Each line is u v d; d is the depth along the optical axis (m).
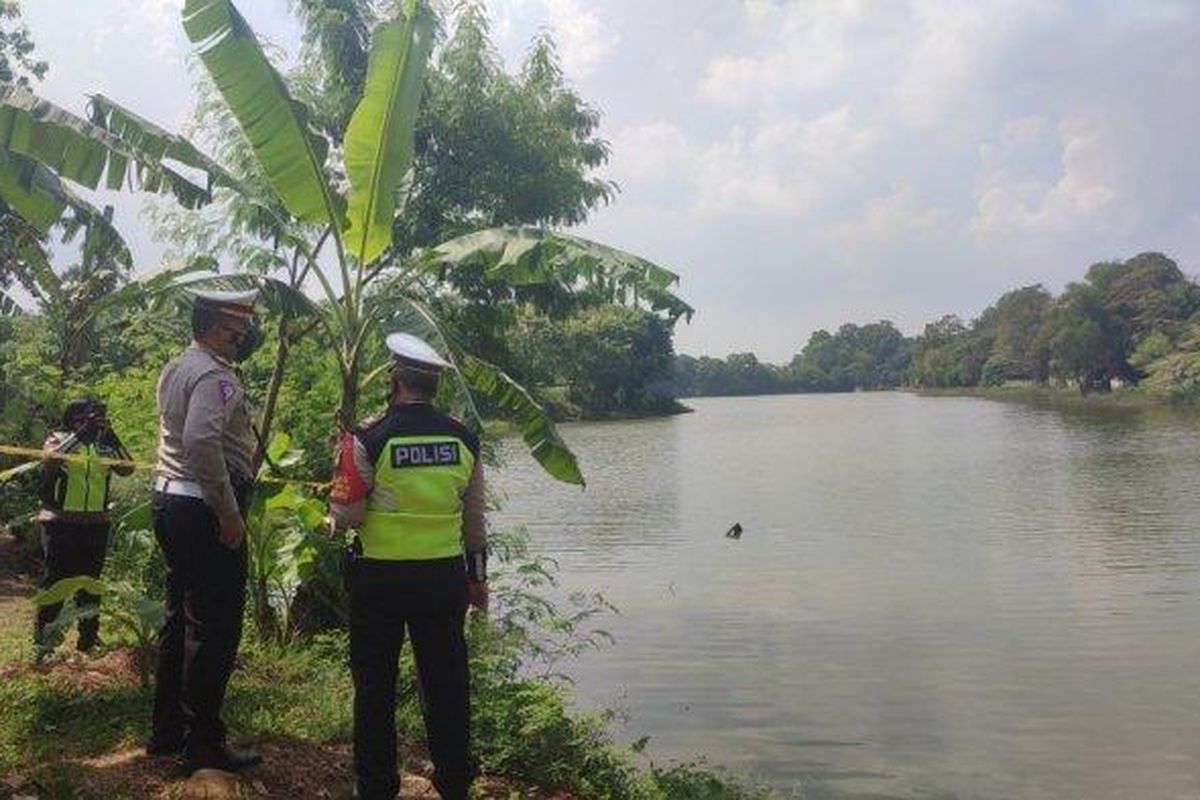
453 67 12.72
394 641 4.39
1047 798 8.03
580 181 13.55
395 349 4.46
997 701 10.46
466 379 7.65
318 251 8.15
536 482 35.12
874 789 8.15
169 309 7.36
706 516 25.92
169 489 4.47
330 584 7.81
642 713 9.92
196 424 4.26
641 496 30.86
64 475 6.69
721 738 9.30
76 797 4.26
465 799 4.49
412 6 7.11
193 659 4.47
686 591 16.16
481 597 4.64
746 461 44.59
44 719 5.19
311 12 12.20
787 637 13.07
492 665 6.37
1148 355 105.12
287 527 7.55
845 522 24.44
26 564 11.16
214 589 4.49
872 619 14.05
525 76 13.66
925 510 26.30
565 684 9.86
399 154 7.30
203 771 4.47
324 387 8.54
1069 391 126.44
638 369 90.25
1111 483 30.98
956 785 8.30
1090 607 14.66
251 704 5.79
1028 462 39.34
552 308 12.99
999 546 20.38
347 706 5.90
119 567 8.22
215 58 6.68
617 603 15.16
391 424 4.37
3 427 11.42
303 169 7.10
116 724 5.16
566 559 19.45
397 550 4.31
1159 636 12.92
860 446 52.53
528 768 5.72
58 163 5.98
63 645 7.16
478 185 12.80
